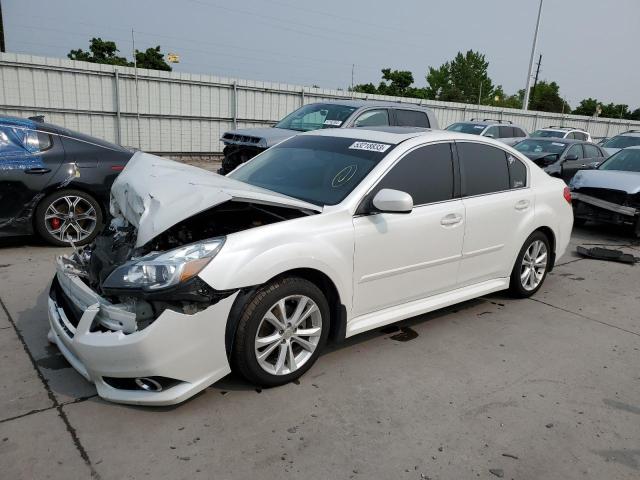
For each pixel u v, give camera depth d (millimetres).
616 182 8234
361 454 2721
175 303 2793
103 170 6145
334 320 3553
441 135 4285
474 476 2607
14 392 3115
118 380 2895
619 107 75250
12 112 13695
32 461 2547
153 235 2822
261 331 3166
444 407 3201
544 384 3553
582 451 2848
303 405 3127
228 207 3295
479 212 4359
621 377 3711
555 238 5262
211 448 2701
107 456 2609
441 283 4215
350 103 9383
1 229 5730
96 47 35750
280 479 2512
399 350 3939
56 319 3221
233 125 17375
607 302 5316
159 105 15844
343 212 3484
